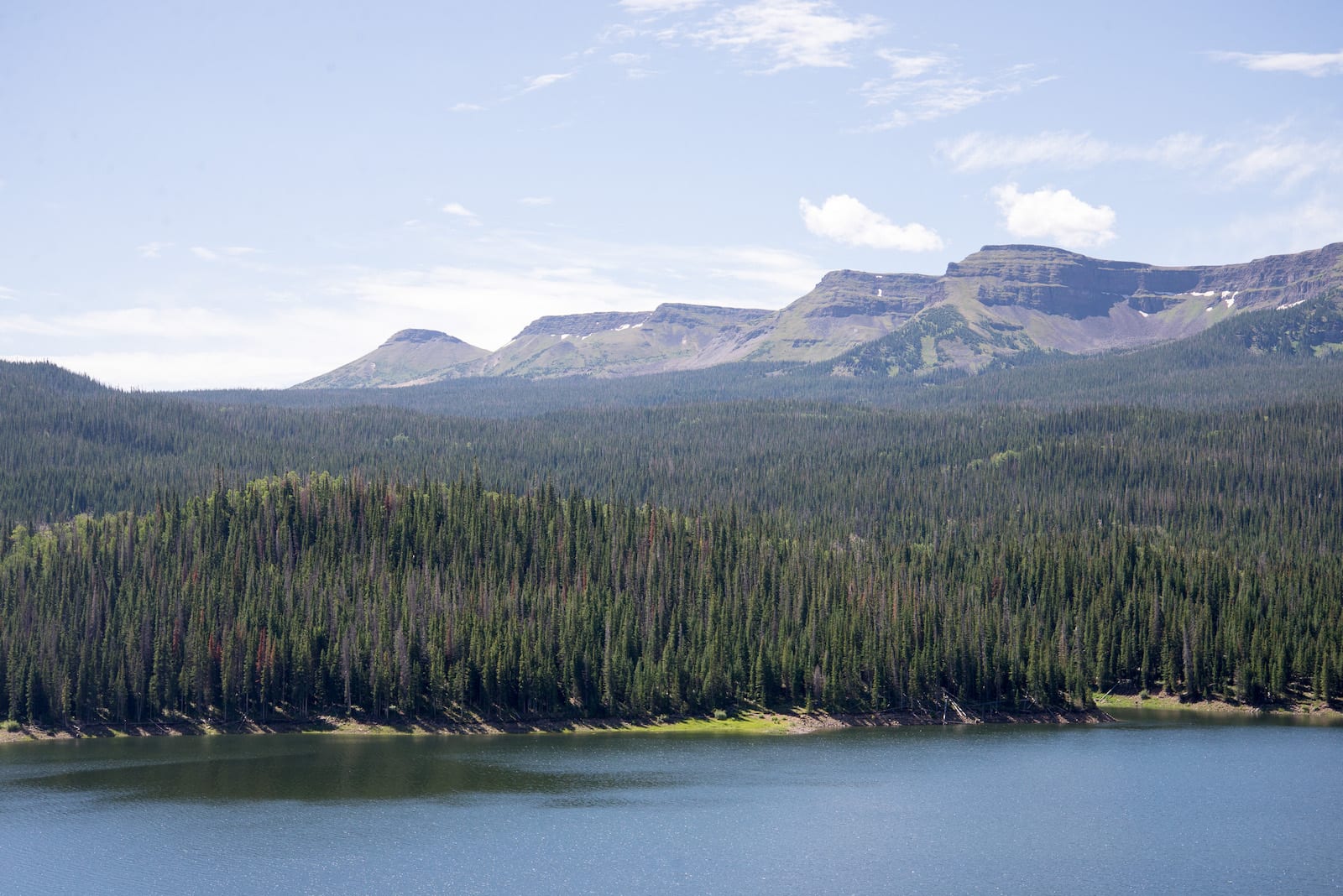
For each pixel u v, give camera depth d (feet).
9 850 434.30
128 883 403.75
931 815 494.18
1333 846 456.04
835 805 506.48
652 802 508.12
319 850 437.99
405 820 474.90
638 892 402.11
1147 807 508.12
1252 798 522.88
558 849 442.09
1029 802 514.27
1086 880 418.10
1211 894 406.62
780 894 401.08
